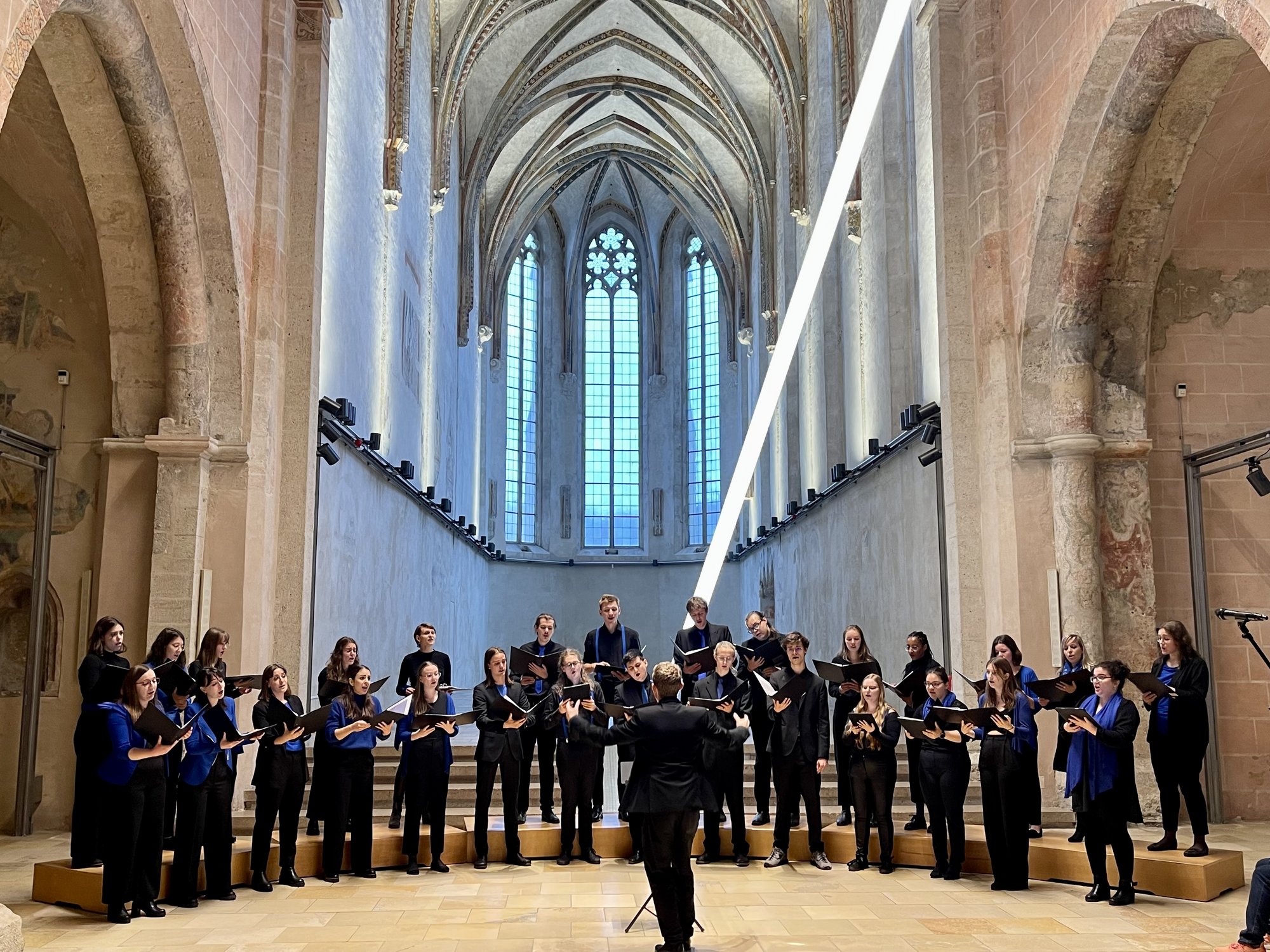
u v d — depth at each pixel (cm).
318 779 916
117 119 1005
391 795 1126
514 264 3756
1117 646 1129
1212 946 681
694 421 3834
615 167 3791
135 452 1116
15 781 1145
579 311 3922
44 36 924
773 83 2553
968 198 1243
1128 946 684
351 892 855
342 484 1496
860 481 1947
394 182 1914
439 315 2534
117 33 920
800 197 2469
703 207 3662
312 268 1249
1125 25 939
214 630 872
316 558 1344
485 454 3538
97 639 870
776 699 941
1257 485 1078
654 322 3909
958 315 1234
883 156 1809
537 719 1016
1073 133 1043
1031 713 869
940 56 1272
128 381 1120
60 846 1044
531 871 941
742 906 805
